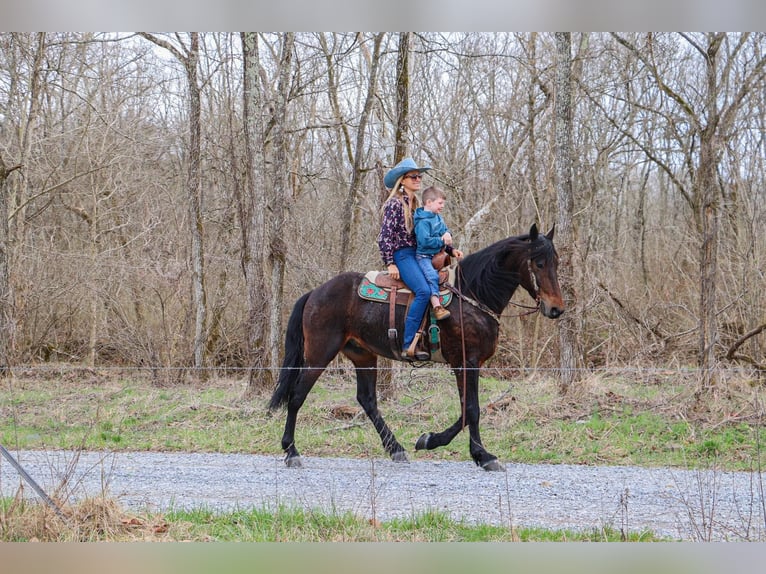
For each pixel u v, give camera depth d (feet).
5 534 18.30
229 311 59.77
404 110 40.55
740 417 32.86
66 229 68.23
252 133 44.45
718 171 53.36
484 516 21.16
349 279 28.60
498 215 56.70
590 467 27.66
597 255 53.26
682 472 26.71
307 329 28.60
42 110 61.67
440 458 29.35
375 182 53.11
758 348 46.73
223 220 59.52
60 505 19.53
